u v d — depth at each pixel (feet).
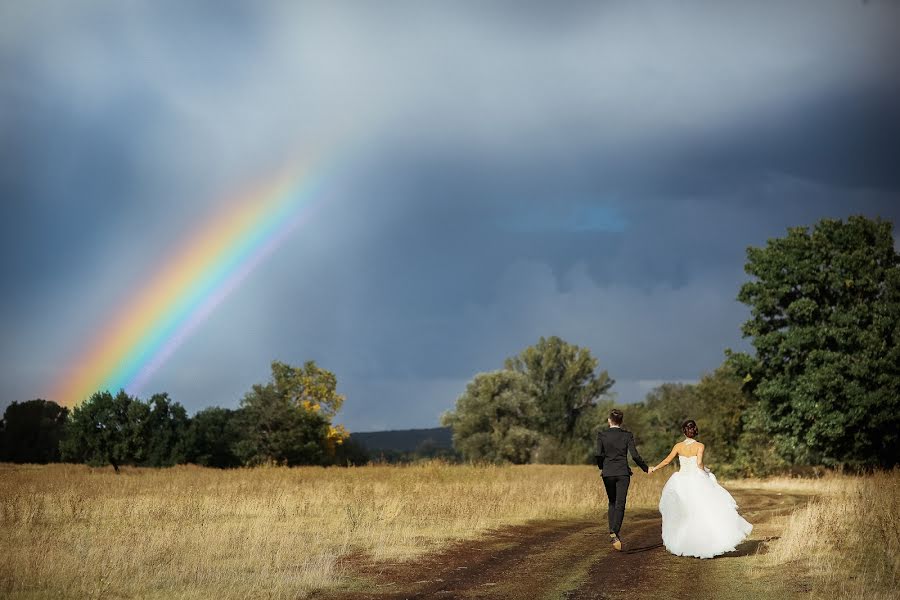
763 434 140.26
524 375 315.99
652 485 83.97
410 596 27.84
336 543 39.42
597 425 312.71
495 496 63.26
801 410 118.52
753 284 128.67
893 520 39.88
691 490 37.83
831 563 33.30
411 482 80.53
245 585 28.40
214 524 44.19
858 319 118.73
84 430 170.40
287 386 241.76
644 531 49.32
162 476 100.63
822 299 127.24
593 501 65.98
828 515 44.06
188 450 230.89
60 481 87.92
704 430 179.01
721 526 36.88
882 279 123.85
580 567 34.35
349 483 77.56
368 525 45.60
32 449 291.38
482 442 296.92
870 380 115.14
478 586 29.81
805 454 124.16
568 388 318.86
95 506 53.98
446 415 308.81
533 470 119.96
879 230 124.77
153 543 36.19
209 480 89.04
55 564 30.09
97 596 25.40
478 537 43.98
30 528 42.34
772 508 66.28
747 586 29.60
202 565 31.83
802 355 122.01
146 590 27.22
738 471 143.95
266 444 231.50
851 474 117.70
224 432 247.09
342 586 29.43
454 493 64.13
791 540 37.17
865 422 114.83
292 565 32.94
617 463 39.52
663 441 219.41
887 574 30.86
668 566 34.63
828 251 125.49
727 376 179.32
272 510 51.24
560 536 45.88
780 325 129.08
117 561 31.45
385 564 34.40
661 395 288.92
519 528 49.26
